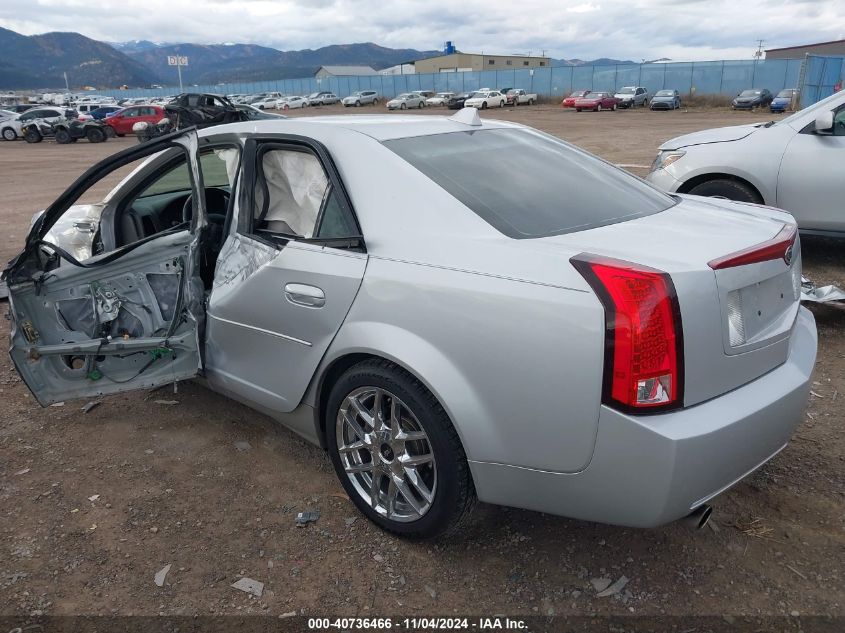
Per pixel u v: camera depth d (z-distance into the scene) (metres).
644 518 2.08
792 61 47.28
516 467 2.23
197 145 3.13
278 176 3.02
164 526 2.80
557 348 2.07
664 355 1.99
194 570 2.54
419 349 2.34
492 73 60.53
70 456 3.35
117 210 3.84
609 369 2.00
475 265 2.28
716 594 2.36
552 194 2.74
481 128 3.25
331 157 2.79
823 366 4.09
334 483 3.08
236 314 3.05
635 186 3.13
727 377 2.16
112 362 3.36
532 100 55.41
